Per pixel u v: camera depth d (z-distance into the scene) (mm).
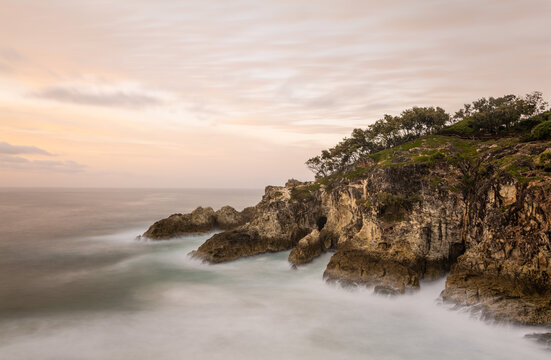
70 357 24953
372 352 25953
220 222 80188
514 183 32625
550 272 28672
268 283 42969
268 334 28891
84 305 35656
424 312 33062
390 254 40688
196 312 33750
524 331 26750
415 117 74062
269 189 78938
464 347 26578
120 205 175250
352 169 61438
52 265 51281
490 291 30266
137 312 33719
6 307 34844
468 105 92375
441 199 40594
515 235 31500
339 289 38656
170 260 54344
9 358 24672
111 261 53750
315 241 52281
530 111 66750
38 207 158625
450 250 40188
